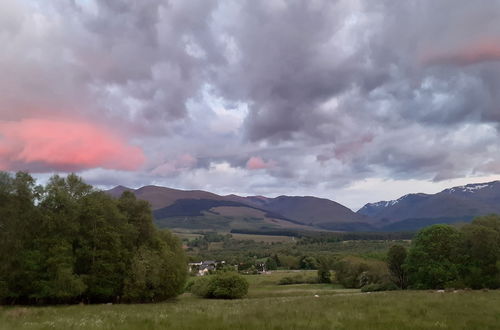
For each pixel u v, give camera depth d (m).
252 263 198.12
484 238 68.94
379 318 24.81
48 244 55.75
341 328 20.78
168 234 76.62
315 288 113.56
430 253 72.44
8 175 55.03
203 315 27.75
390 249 90.00
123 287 61.38
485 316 25.12
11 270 53.38
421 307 30.64
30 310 36.62
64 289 53.34
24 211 56.09
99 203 62.53
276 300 47.09
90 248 60.09
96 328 21.50
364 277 111.12
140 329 20.97
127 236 65.25
